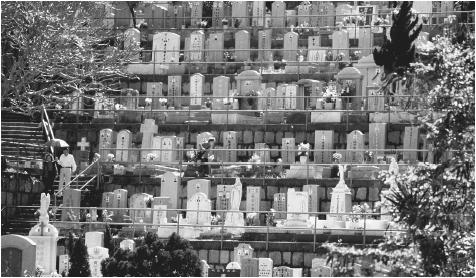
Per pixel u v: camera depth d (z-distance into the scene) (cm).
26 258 7475
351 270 5538
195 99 10262
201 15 11719
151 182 9225
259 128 9681
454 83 5712
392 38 5903
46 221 7900
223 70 10656
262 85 10350
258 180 9000
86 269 7681
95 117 10094
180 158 9512
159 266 7188
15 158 9219
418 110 6109
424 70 5781
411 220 5559
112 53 9594
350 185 8806
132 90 10369
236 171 9194
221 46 10881
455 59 5750
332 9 11412
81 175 9300
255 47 11088
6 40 9400
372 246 5884
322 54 10556
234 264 7950
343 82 9888
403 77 5894
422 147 9156
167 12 11812
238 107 10019
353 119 9550
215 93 10181
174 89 10506
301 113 9675
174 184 8994
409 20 5944
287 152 9388
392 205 5716
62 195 9000
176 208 8962
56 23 8844
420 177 5656
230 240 8281
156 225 8350
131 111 10012
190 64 10725
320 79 10281
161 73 10694
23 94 8950
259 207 8862
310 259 8050
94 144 9919
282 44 11069
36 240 7831
